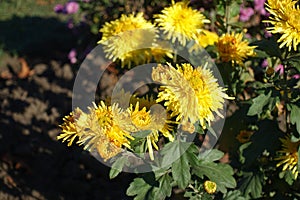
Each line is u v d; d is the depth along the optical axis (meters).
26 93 1.57
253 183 0.95
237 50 0.90
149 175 0.81
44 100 1.53
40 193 1.29
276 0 0.80
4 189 1.31
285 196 0.96
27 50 1.88
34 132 1.43
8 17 2.21
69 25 1.68
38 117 1.47
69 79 1.60
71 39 1.88
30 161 1.37
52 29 2.07
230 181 0.84
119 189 1.25
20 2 2.35
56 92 1.55
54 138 1.39
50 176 1.32
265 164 0.96
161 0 1.17
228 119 0.96
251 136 0.91
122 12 1.35
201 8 1.18
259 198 0.98
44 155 1.36
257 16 1.25
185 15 0.86
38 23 2.16
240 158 0.95
